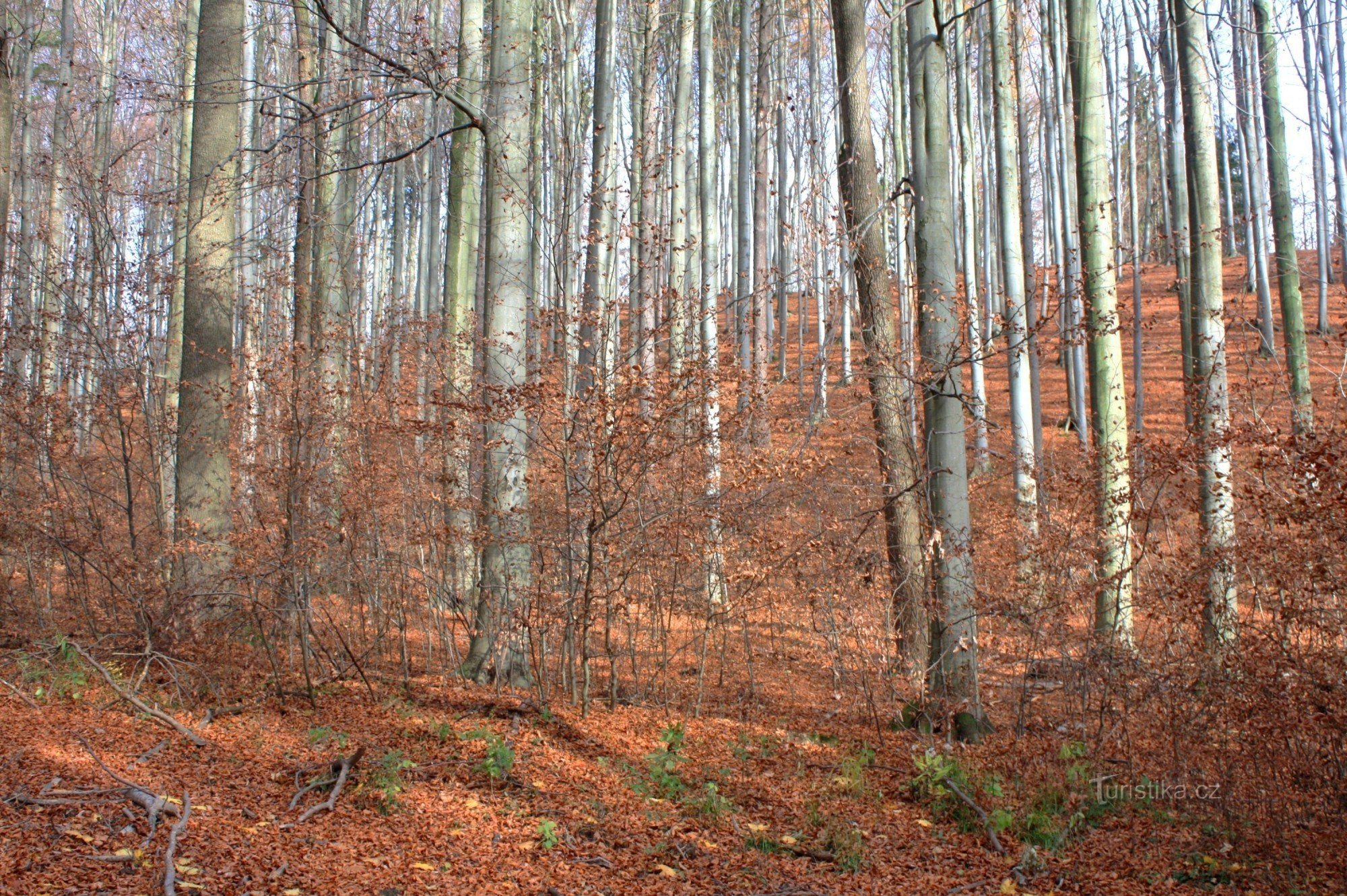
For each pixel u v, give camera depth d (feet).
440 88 27.81
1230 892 15.01
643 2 55.72
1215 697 17.53
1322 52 53.42
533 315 28.71
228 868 13.08
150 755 17.47
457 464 27.14
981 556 26.99
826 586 24.99
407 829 15.52
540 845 15.58
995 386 81.61
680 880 14.87
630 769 20.13
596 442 21.90
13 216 47.19
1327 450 15.60
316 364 29.55
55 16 68.90
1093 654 20.36
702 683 27.71
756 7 68.95
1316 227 73.87
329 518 25.54
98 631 24.59
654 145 51.83
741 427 23.76
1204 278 28.78
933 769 19.67
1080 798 18.72
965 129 63.87
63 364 28.35
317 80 29.35
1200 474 23.11
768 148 63.16
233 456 28.25
